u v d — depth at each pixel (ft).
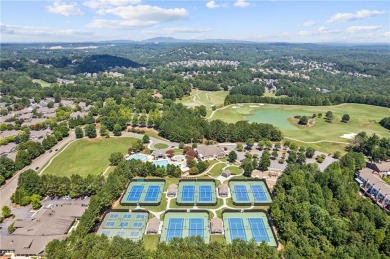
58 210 355.15
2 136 625.82
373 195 406.21
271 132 616.39
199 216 360.48
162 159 520.42
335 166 433.48
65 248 279.90
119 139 619.26
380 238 297.94
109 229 335.88
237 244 283.18
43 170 483.51
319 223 314.76
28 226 330.54
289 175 400.06
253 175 461.37
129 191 414.62
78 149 568.82
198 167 465.47
